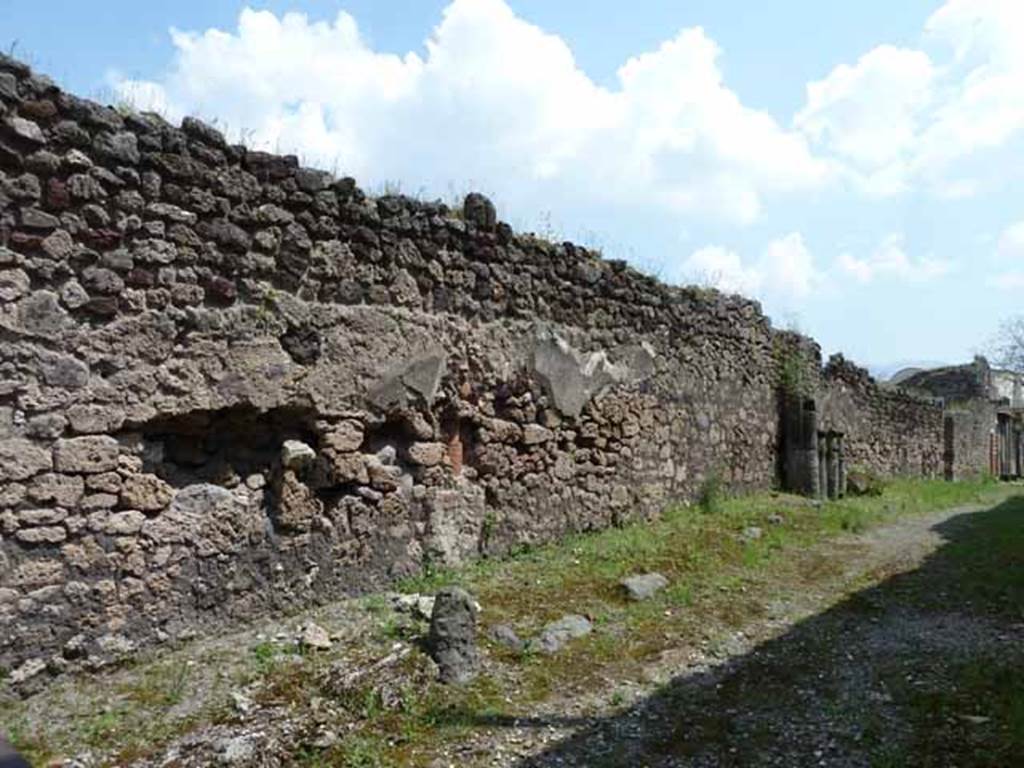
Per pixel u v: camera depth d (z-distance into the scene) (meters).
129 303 4.17
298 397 4.91
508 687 4.20
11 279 3.76
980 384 26.14
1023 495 16.39
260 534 4.77
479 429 6.28
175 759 3.24
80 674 3.91
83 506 3.99
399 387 5.55
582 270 7.45
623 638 4.97
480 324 6.29
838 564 7.25
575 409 7.30
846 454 14.24
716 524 8.25
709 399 9.72
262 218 4.77
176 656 4.21
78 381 3.97
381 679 3.97
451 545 5.95
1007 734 3.57
